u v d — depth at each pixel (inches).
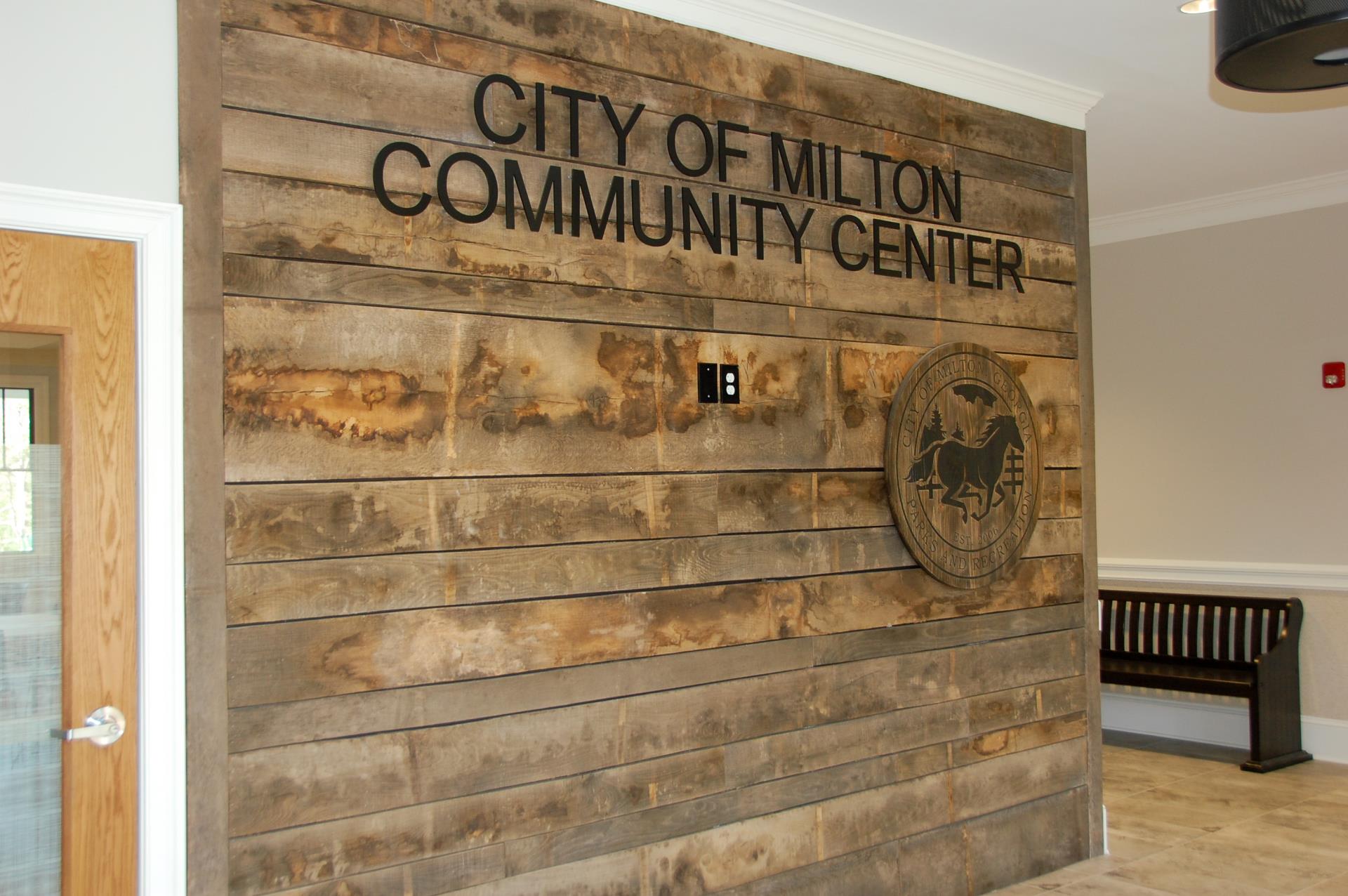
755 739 131.3
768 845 131.6
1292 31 79.3
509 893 112.3
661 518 124.6
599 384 120.5
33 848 92.7
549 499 116.6
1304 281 223.6
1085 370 170.6
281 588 101.0
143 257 95.8
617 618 120.9
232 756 98.3
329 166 104.5
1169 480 243.1
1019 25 144.2
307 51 103.6
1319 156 203.8
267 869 99.3
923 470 146.6
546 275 117.0
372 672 105.3
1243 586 231.0
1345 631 217.8
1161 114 180.4
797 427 136.7
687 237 127.7
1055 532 165.5
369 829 104.6
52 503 93.7
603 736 119.4
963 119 156.9
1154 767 218.7
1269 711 214.5
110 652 94.7
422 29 110.3
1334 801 193.9
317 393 103.2
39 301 92.5
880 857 141.9
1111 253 252.7
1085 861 165.6
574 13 120.5
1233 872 159.5
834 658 138.9
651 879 122.0
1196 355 238.7
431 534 109.1
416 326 108.8
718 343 130.2
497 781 112.1
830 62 142.7
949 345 150.3
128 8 95.5
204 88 98.3
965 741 152.2
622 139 122.9
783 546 134.7
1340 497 218.7
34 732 93.0
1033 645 161.6
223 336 98.7
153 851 94.9
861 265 143.6
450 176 111.3
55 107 92.3
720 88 132.0
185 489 96.7
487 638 112.0
